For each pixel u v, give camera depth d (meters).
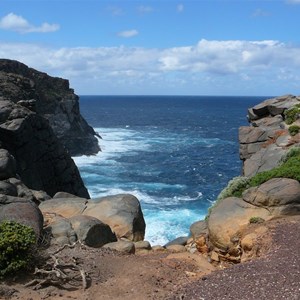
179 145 87.62
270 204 17.16
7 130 33.09
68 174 41.25
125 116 175.00
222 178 55.72
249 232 15.89
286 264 12.74
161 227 34.03
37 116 37.22
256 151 28.23
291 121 28.73
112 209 20.97
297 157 21.16
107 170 60.22
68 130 79.81
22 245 13.12
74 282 12.95
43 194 25.11
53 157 39.31
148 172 59.03
